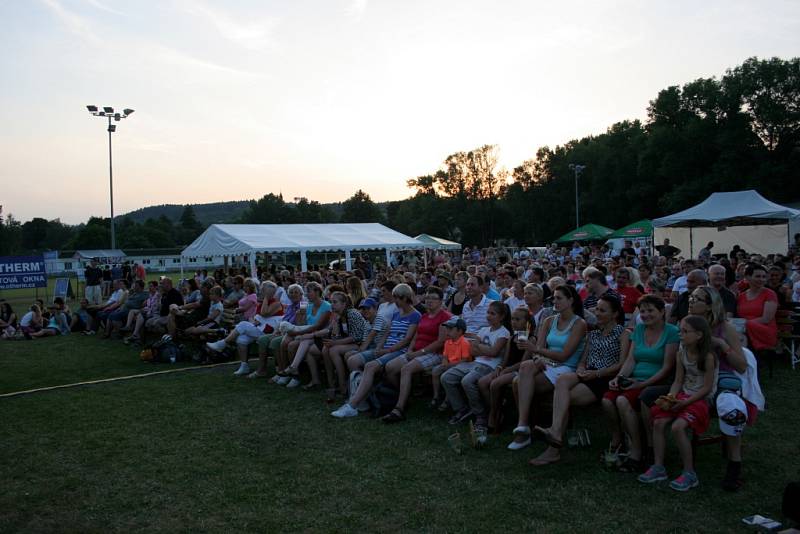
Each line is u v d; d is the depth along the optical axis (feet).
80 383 27.86
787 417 18.78
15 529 12.87
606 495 13.61
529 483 14.47
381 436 18.61
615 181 186.80
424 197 279.28
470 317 24.08
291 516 13.08
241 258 94.63
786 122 145.59
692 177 155.33
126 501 14.20
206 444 18.29
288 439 18.54
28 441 19.07
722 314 15.07
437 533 12.03
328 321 25.73
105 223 358.02
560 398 15.92
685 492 13.65
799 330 26.84
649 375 15.60
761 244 102.37
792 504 11.53
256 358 33.45
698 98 158.10
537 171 222.28
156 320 39.60
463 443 17.70
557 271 39.78
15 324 47.16
